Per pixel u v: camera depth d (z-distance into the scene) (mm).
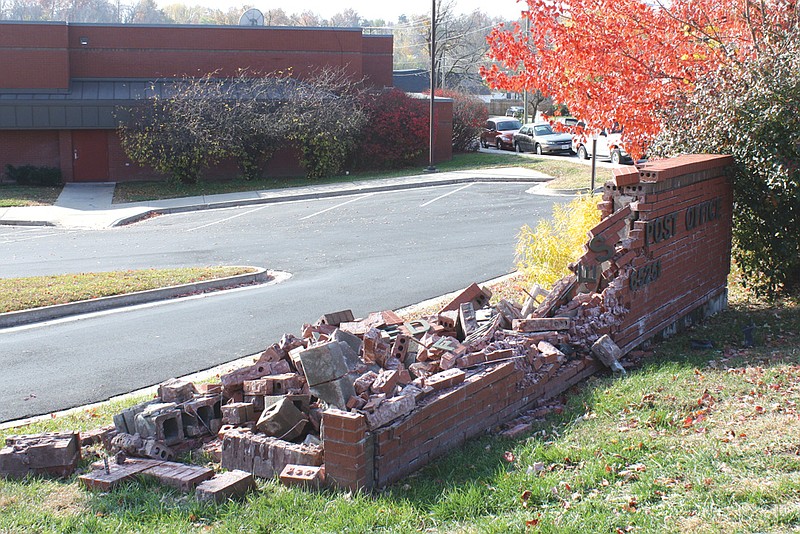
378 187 31141
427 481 5707
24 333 12297
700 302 10141
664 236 9047
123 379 9766
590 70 12570
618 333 8414
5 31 34469
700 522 4621
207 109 33531
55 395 9188
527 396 7254
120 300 14289
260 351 10906
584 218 11539
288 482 5664
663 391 7188
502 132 46219
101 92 35375
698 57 12812
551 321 8109
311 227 23312
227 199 29766
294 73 38500
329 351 6008
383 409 5691
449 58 73688
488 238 19922
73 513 5488
